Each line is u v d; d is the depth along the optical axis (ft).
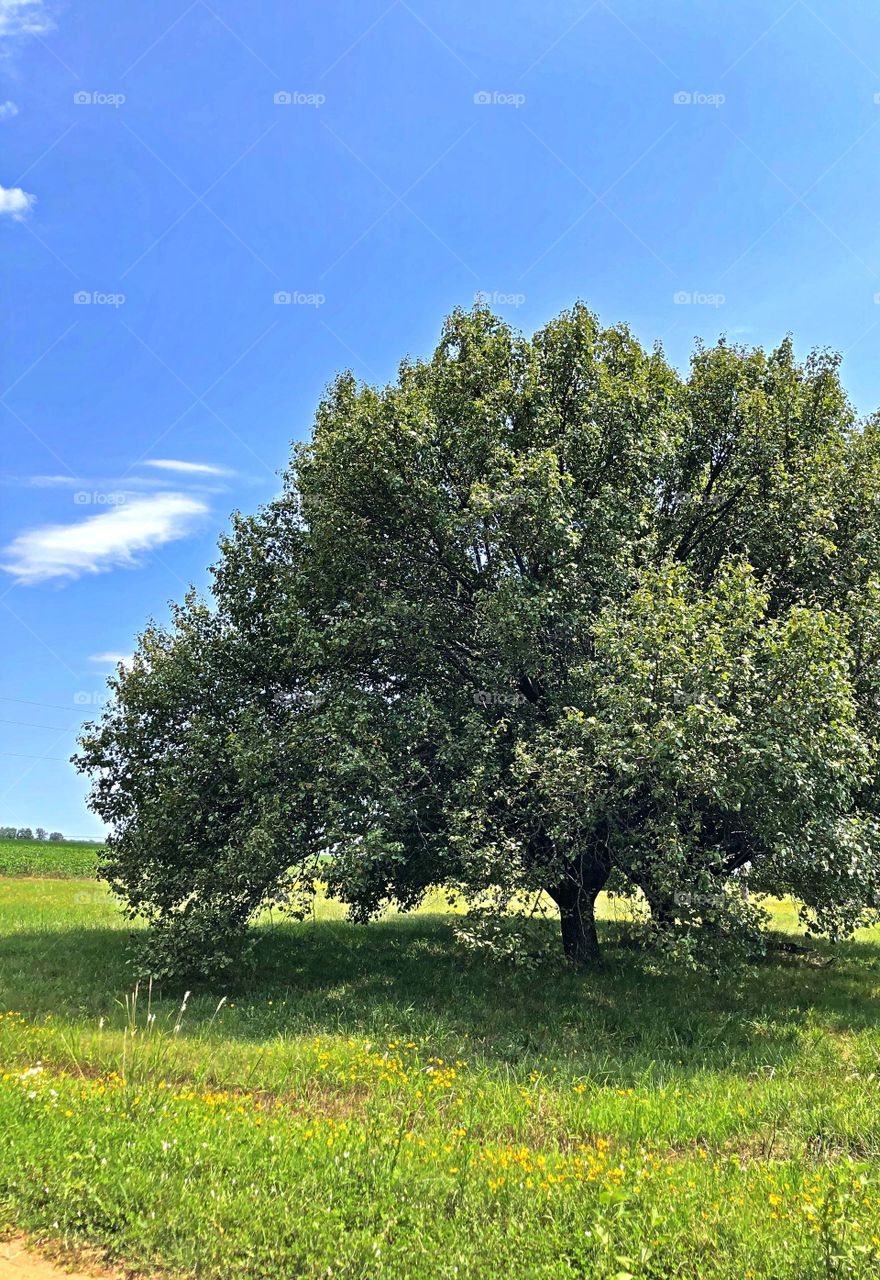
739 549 46.42
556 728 36.70
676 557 47.01
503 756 39.11
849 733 32.17
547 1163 18.98
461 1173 18.16
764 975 46.83
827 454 45.29
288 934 56.75
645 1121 22.44
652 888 35.04
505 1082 26.50
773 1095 25.12
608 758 32.14
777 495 43.83
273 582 49.85
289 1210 15.99
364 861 35.24
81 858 141.79
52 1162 17.07
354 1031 33.45
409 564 44.80
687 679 32.01
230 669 49.67
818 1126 22.38
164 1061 27.55
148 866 45.47
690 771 29.86
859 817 35.47
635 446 41.37
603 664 36.27
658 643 32.27
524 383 44.04
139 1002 38.22
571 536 37.63
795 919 84.74
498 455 39.65
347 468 42.22
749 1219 16.01
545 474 38.01
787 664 32.81
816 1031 33.76
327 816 37.55
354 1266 14.38
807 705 31.58
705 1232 15.48
